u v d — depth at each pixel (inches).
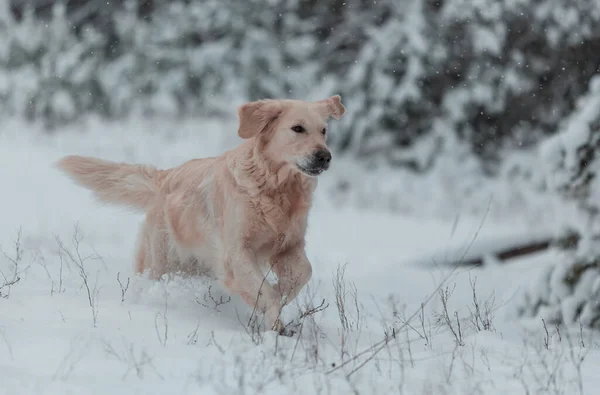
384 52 928.9
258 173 249.9
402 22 933.2
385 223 704.4
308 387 170.1
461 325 269.7
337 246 546.9
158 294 257.0
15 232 435.5
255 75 1101.1
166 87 1136.8
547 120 932.6
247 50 1107.3
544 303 323.6
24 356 175.0
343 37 1004.6
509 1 900.0
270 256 261.4
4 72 1179.9
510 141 940.6
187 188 274.1
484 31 902.4
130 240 449.7
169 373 171.2
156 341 199.8
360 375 179.6
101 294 261.4
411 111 932.6
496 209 839.1
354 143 937.5
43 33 1181.7
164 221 282.2
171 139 1026.7
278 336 218.4
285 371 177.5
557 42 891.4
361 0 1003.9
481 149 934.4
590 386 176.7
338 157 940.6
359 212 803.4
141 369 171.0
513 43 925.2
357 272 425.1
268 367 181.5
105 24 1213.7
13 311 216.5
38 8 1298.0
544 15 891.4
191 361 180.7
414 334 253.3
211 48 1125.7
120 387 159.3
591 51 892.0
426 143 908.0
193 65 1133.1
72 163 301.0
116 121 1141.1
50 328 198.7
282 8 1128.2
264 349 199.9
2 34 1189.1
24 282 267.7
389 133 934.4
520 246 457.7
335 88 965.8
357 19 987.3
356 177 918.4
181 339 205.0
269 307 240.1
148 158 922.1
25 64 1176.8
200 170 274.1
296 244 261.1
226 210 252.1
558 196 333.4
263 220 249.9
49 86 1148.5
